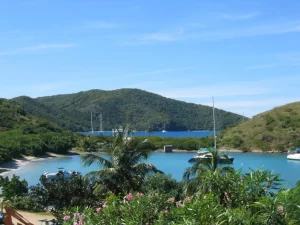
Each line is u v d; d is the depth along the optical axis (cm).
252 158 8269
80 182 2750
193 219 549
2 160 7506
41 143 9512
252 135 10475
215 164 1909
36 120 12606
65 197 2669
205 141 10719
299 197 518
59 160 8788
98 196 2548
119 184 2616
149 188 2458
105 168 2723
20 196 3192
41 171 6919
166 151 10081
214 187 652
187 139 10888
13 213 1241
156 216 728
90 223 778
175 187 2472
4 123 11462
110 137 2909
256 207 571
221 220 545
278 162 7362
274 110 11575
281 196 522
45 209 2809
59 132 12219
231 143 10175
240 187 616
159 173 2675
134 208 745
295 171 6009
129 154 2700
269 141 10112
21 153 8862
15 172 6844
